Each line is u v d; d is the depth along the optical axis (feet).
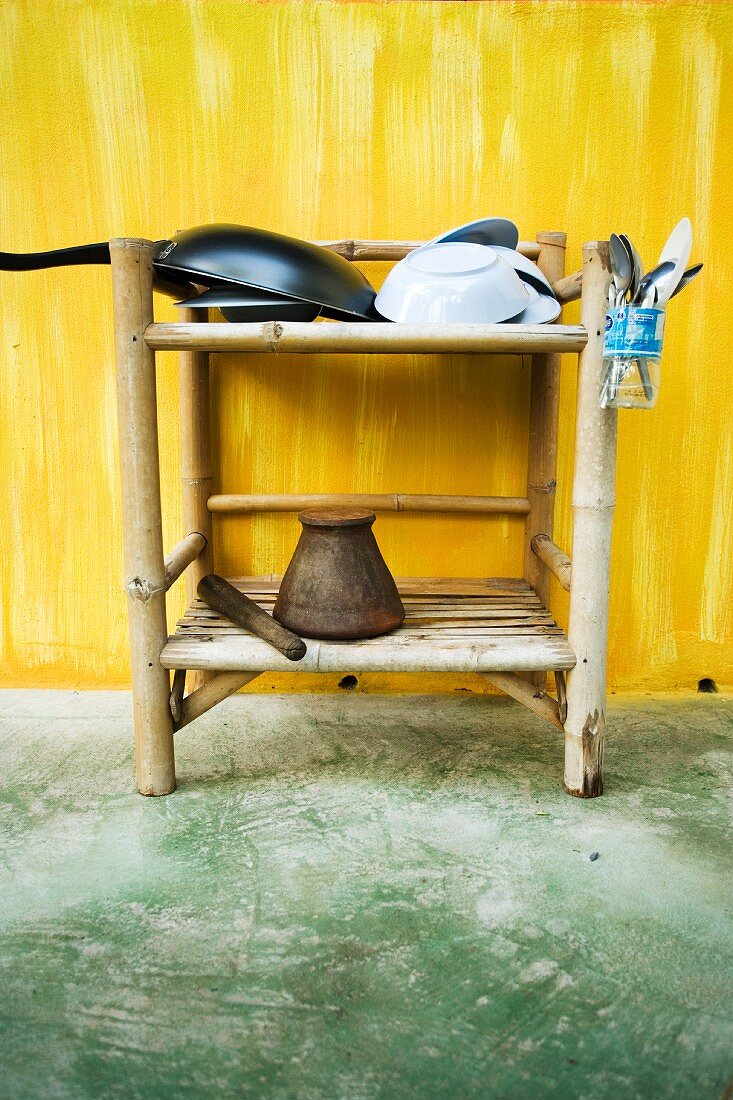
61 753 4.27
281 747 4.36
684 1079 2.24
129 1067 2.27
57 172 4.66
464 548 5.09
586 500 3.64
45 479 4.97
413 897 3.03
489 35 4.51
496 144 4.64
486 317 3.72
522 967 2.66
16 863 3.24
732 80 4.55
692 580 5.06
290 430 4.97
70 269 4.75
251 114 4.60
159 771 3.79
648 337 3.30
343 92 4.58
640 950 2.74
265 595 4.63
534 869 3.21
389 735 4.53
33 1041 2.35
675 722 4.71
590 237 4.73
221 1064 2.28
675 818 3.62
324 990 2.56
